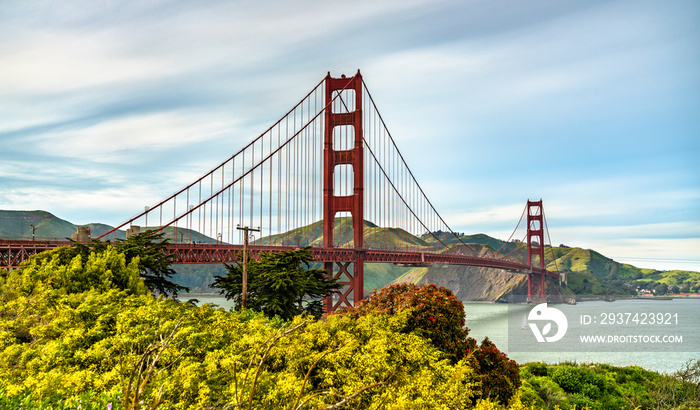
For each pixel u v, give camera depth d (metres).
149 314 22.84
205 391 14.88
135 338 20.00
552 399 35.44
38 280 35.12
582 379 40.28
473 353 25.83
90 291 32.81
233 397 14.48
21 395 15.69
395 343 21.39
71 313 25.09
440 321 26.05
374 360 18.84
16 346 22.75
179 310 24.56
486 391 24.20
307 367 18.89
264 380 16.31
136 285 39.12
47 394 16.66
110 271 38.47
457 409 17.52
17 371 20.45
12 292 33.47
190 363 16.89
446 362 21.39
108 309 25.84
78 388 17.03
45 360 20.39
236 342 20.38
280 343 18.84
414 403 15.70
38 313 28.70
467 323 149.00
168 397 14.95
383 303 28.55
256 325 23.95
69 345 21.59
